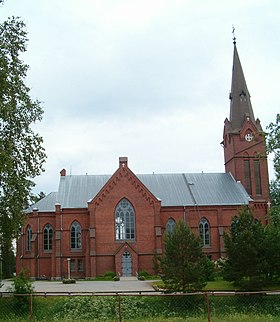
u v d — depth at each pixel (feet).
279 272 154.10
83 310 119.75
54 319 106.01
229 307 115.14
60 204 264.52
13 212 127.95
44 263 260.83
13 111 126.41
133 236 255.70
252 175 285.02
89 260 250.98
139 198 258.57
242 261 144.97
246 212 155.02
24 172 130.82
